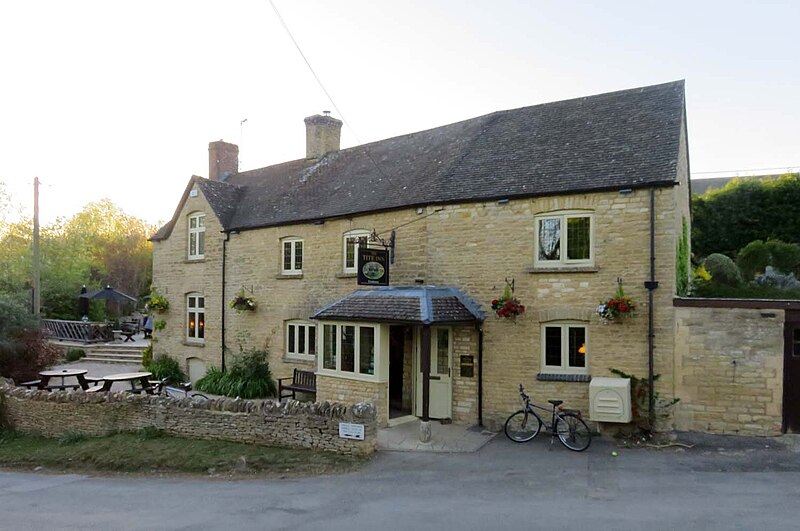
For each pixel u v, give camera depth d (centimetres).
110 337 2811
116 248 5194
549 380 1274
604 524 733
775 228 2923
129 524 802
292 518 800
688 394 1164
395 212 1531
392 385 1545
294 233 1812
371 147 2044
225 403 1251
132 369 2273
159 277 2295
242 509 852
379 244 1545
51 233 4312
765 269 2312
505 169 1429
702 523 726
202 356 2088
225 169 2617
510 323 1327
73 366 2322
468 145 1609
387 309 1326
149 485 1023
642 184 1191
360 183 1792
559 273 1279
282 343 1830
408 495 891
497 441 1220
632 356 1204
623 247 1220
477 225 1384
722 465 1009
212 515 828
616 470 996
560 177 1312
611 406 1166
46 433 1450
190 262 2155
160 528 780
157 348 2280
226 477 1055
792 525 713
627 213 1218
